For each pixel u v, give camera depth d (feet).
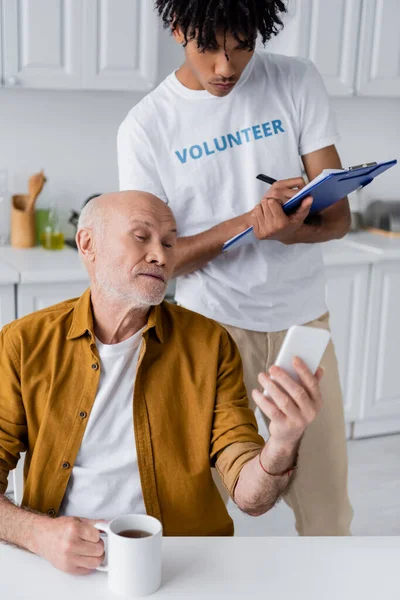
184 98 6.55
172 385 5.08
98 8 9.77
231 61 5.82
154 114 6.60
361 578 3.98
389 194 13.20
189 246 6.40
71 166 11.40
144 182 6.67
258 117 6.61
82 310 5.00
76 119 11.27
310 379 3.87
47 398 4.94
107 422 4.96
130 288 4.83
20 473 5.23
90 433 4.94
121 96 11.42
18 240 10.80
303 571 4.02
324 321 7.11
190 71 6.48
